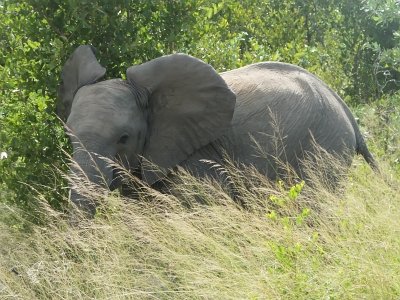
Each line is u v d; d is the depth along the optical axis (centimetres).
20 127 1329
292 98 1270
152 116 1173
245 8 2242
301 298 954
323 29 2364
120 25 1316
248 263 1016
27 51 1315
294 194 1084
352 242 1028
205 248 1068
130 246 1073
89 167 1077
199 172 1194
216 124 1181
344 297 941
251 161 1228
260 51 1719
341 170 1275
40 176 1310
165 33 1370
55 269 1033
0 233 1175
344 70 2159
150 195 1162
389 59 1964
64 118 1223
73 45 1310
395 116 1689
